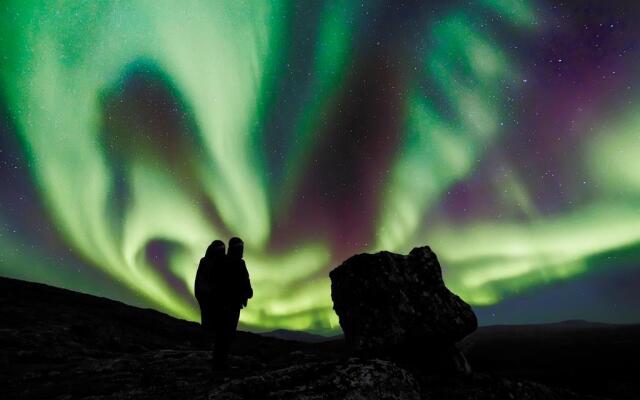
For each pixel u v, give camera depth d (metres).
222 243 7.89
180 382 6.50
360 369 5.17
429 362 7.06
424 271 8.16
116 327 22.64
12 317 23.27
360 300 7.66
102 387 7.07
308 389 4.61
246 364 9.20
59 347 15.89
